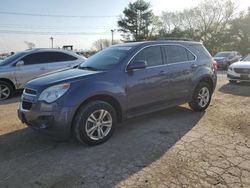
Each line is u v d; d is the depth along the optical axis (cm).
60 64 924
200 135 462
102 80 427
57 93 391
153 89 498
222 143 425
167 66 523
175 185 308
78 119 402
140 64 457
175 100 553
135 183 314
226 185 305
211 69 619
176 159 371
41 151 410
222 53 2208
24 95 429
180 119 559
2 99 833
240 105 681
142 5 5019
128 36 5159
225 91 905
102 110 426
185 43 584
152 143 430
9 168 359
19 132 497
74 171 346
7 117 607
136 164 360
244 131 479
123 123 536
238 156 377
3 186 316
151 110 510
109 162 368
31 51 894
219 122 535
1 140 458
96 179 325
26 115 413
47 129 393
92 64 499
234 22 4303
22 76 860
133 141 441
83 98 400
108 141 443
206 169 341
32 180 328
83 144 423
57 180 326
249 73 992
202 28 4862
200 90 604
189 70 567
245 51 4238
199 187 302
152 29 5316
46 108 390
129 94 461
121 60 462
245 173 330
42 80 426
